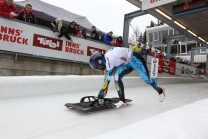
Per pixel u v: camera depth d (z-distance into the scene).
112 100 2.96
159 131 1.40
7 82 3.07
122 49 2.78
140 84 6.32
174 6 6.05
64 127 1.93
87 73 5.86
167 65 9.21
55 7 7.49
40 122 2.05
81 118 2.25
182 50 19.03
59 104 2.93
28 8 4.21
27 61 4.36
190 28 9.31
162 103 3.44
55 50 4.79
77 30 5.87
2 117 2.13
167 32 19.27
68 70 5.28
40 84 3.53
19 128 1.85
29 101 2.97
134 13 7.09
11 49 3.96
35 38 4.36
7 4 3.88
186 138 1.31
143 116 2.48
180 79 8.98
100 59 2.62
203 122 1.68
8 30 3.88
